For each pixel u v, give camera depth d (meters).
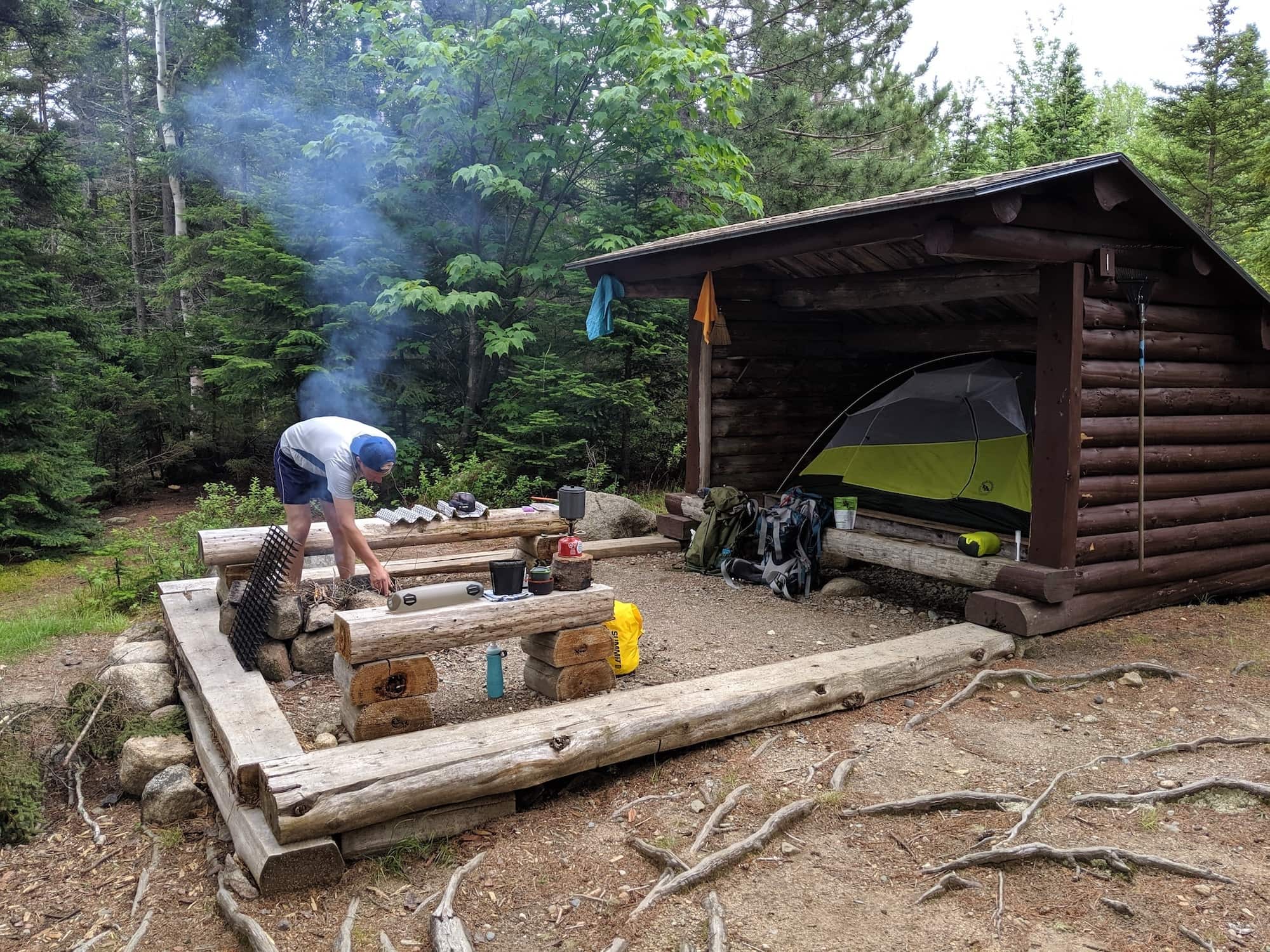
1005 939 2.87
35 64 11.56
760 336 8.68
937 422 7.33
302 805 3.19
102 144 19.77
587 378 12.41
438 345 13.16
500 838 3.54
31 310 9.48
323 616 5.13
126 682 4.95
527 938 2.95
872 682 4.73
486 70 12.16
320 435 4.70
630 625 5.12
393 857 3.38
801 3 15.73
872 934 2.90
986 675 5.02
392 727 3.92
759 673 4.61
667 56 10.84
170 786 3.93
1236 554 6.85
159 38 17.80
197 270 14.71
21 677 5.78
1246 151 19.91
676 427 12.80
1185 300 6.33
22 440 9.53
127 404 13.42
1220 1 20.81
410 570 6.60
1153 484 6.25
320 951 2.92
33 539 9.24
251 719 4.01
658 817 3.65
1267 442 7.11
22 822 3.88
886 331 8.57
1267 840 3.45
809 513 7.25
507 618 4.25
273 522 8.91
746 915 3.00
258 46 17.19
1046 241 5.37
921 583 7.50
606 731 3.86
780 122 15.41
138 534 10.49
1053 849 3.28
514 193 11.73
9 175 9.88
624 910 3.06
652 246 7.43
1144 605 6.34
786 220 6.00
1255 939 2.84
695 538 7.91
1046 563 5.70
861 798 3.76
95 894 3.42
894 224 5.38
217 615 5.71
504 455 11.83
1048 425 5.68
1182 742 4.25
